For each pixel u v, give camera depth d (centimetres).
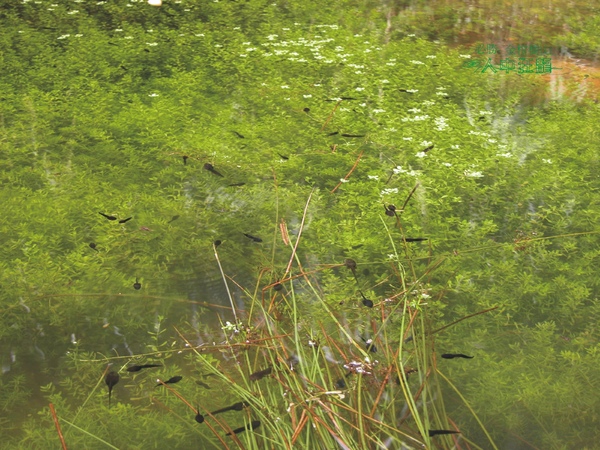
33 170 245
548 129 275
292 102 297
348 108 294
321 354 193
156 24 417
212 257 219
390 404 182
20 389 192
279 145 262
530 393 187
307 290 209
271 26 410
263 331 197
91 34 388
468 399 189
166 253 219
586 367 193
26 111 284
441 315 203
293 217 230
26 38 375
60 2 447
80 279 211
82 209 231
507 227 230
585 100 315
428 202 231
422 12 455
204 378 192
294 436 175
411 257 218
